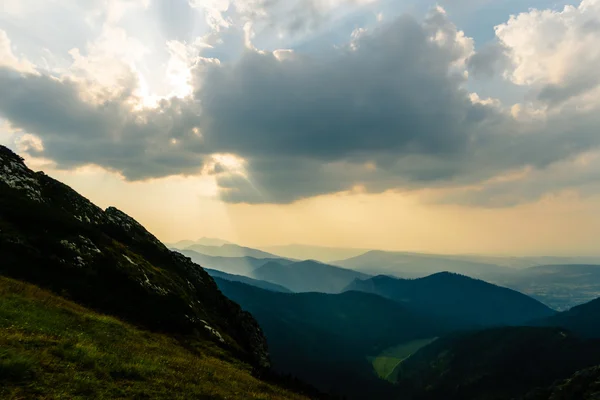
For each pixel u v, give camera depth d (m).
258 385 35.22
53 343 19.98
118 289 52.91
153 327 48.62
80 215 72.88
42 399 13.64
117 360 21.17
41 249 48.41
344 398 59.00
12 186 60.19
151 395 18.19
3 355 15.35
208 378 27.86
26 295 31.75
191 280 88.75
